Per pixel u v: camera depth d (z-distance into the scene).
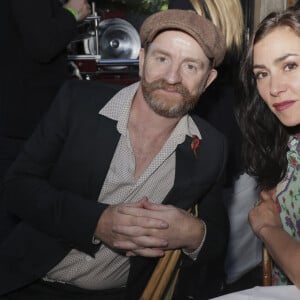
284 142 1.81
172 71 1.53
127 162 1.66
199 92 1.59
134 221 1.61
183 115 1.65
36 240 1.75
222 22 2.18
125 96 1.66
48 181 1.75
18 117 2.50
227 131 2.47
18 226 1.82
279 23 1.54
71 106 1.69
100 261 1.75
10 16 2.44
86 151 1.67
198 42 1.52
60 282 1.82
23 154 1.75
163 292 1.67
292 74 1.54
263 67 1.58
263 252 1.81
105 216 1.64
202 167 1.71
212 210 1.80
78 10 2.63
